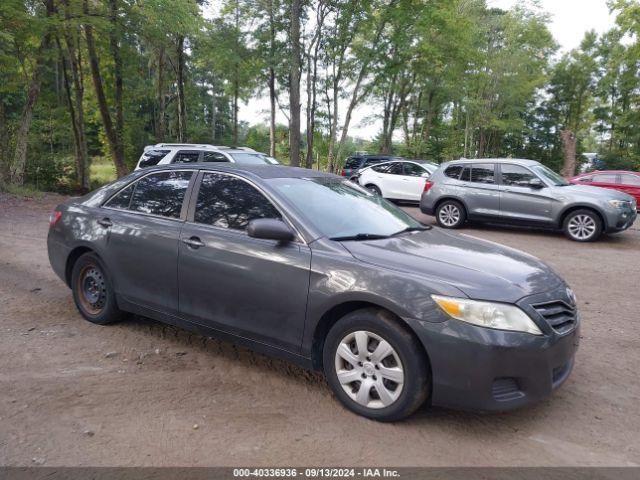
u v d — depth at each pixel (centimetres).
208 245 388
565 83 4653
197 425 313
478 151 4175
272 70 2567
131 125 3052
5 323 481
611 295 659
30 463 271
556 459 289
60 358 407
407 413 312
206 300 393
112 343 441
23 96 3162
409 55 2328
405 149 3666
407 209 1639
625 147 4178
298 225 361
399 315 305
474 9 3159
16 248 839
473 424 324
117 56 2281
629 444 307
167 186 444
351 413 332
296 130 2080
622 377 403
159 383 369
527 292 314
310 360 347
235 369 397
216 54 2288
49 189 2177
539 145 4878
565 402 359
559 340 312
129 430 306
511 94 3438
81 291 494
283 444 295
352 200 425
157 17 1750
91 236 471
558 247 1008
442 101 3572
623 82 3862
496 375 292
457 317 294
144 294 437
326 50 2472
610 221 1025
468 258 348
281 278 350
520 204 1119
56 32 1731
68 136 2652
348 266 330
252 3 2266
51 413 322
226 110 5278
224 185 410
